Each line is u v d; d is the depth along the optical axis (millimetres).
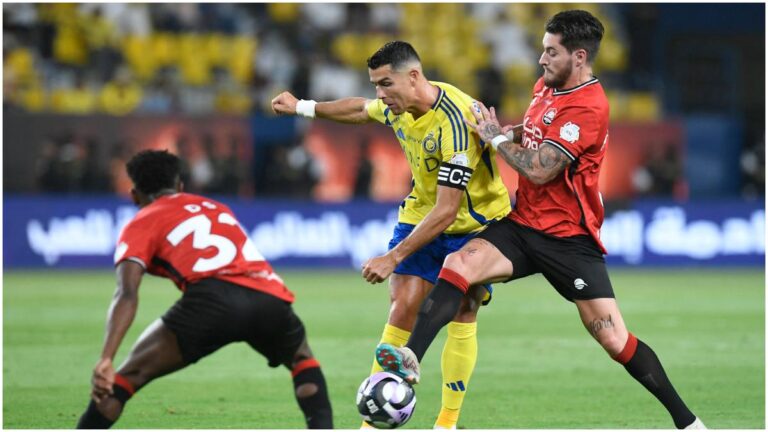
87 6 69062
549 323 38938
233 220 17531
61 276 55031
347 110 21781
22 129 58062
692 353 31609
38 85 66125
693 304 44750
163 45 69875
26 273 56531
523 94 72250
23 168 58312
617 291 50125
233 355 30969
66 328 36469
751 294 48875
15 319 38719
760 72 75000
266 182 60062
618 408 23562
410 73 18891
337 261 60531
